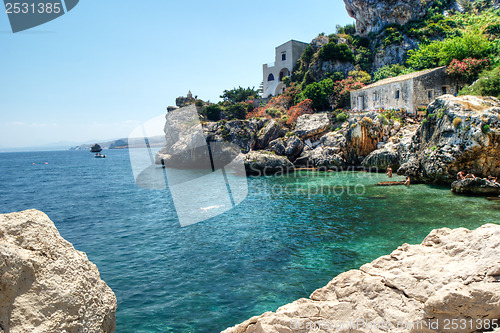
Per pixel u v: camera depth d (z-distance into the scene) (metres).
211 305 11.02
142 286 12.72
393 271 6.55
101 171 87.88
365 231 18.72
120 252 17.14
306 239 17.91
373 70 74.31
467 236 6.57
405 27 73.69
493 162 28.33
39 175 80.50
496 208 22.28
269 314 6.36
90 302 4.21
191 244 18.00
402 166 37.19
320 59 75.56
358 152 45.97
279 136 59.94
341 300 6.27
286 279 12.86
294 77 84.31
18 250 3.68
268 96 89.06
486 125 27.66
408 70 59.94
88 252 17.38
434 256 6.52
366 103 53.94
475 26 60.50
